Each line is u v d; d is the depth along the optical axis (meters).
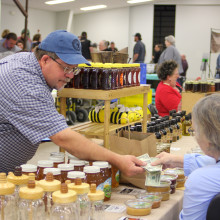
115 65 2.73
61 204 1.50
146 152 2.37
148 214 1.95
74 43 1.99
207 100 1.65
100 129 2.79
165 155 2.29
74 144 1.98
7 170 2.11
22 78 1.92
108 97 2.56
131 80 2.96
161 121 3.63
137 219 1.86
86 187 1.63
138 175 2.33
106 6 16.91
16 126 1.92
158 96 5.01
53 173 1.82
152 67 11.05
